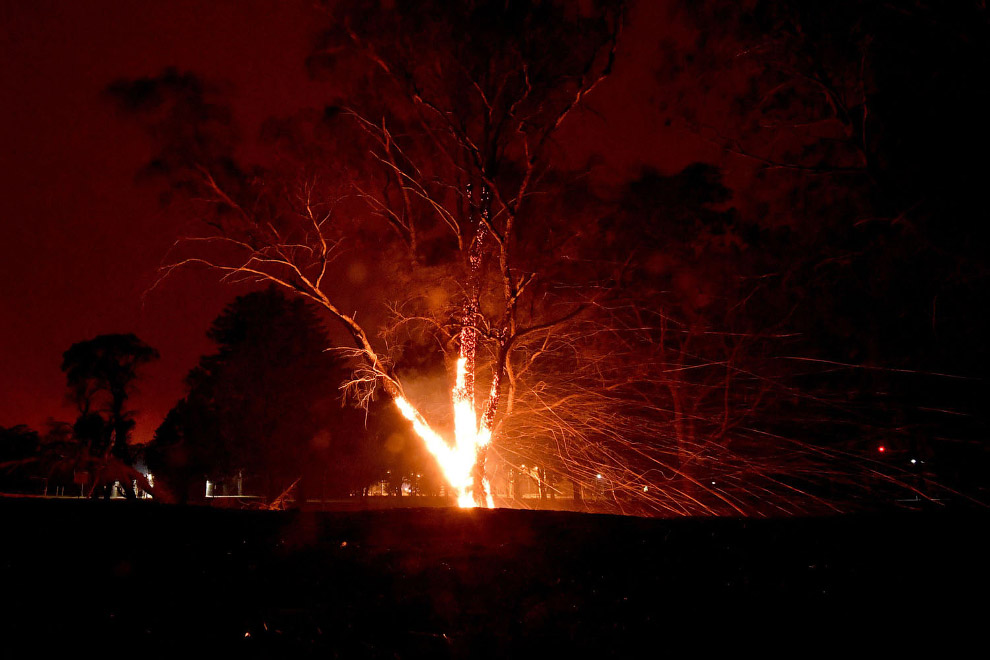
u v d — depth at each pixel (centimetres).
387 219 1491
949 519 627
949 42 1143
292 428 3603
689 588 505
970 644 423
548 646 433
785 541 593
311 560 559
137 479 891
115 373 3238
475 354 1526
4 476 853
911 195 1269
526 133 1389
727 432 2238
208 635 427
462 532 658
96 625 427
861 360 1783
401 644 432
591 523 693
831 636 438
